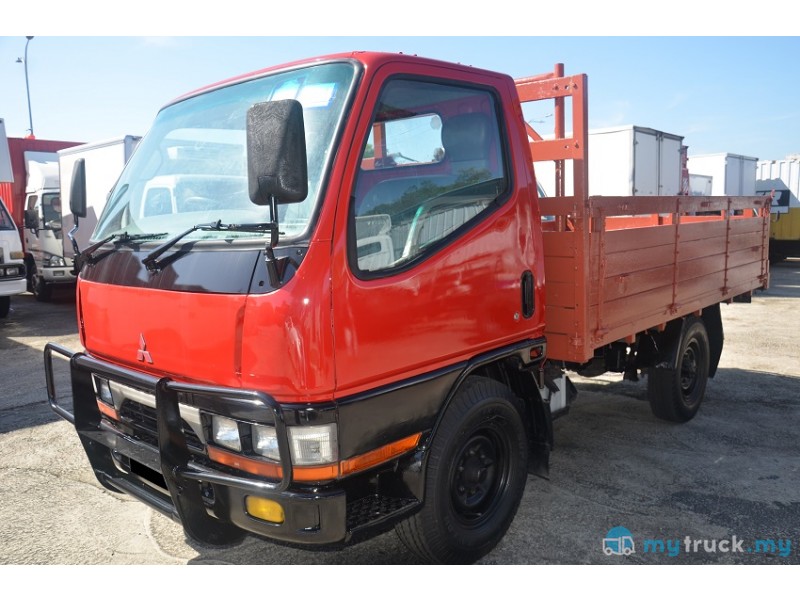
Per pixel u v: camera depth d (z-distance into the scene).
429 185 3.08
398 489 2.99
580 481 4.51
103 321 3.22
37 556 3.55
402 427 2.89
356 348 2.66
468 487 3.38
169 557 3.54
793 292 15.20
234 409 2.61
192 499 2.80
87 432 3.30
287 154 2.32
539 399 3.73
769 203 7.12
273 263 2.46
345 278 2.62
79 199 3.58
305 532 2.57
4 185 15.80
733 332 10.10
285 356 2.48
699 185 19.64
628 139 14.81
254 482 2.57
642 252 4.52
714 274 5.78
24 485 4.51
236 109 3.21
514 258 3.51
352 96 2.78
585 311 3.86
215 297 2.63
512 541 3.70
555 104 4.09
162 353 2.88
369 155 2.79
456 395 3.23
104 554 3.57
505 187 3.52
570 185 4.00
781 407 6.19
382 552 3.58
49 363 3.60
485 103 3.46
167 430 2.74
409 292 2.88
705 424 5.70
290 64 3.15
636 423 5.75
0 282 11.03
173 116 3.57
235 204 2.95
